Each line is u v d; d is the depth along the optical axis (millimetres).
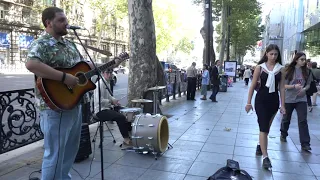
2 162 4688
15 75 29266
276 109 4809
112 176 4250
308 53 27641
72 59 3139
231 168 3383
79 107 3285
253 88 4887
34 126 5234
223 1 30094
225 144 6000
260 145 4840
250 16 33031
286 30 48219
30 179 3955
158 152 5098
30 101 5133
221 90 18938
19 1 38469
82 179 4113
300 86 5719
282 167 4762
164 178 4223
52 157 3057
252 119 8859
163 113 9680
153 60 8352
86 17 47562
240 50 56656
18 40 38312
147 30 8188
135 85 8219
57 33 3012
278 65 4855
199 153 5375
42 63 2768
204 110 10609
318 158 5238
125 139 5617
